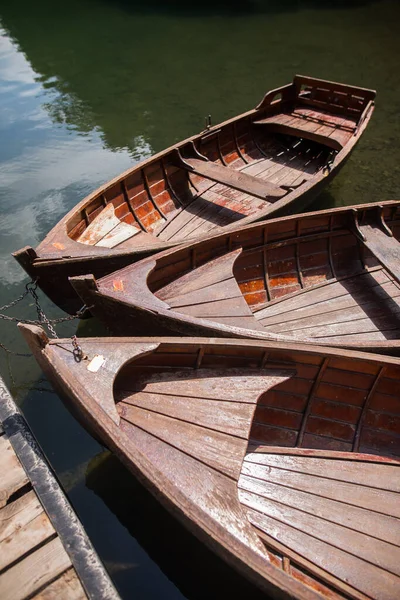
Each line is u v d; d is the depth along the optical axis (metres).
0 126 13.99
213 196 9.73
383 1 24.38
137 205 8.76
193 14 23.02
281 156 11.32
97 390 4.63
